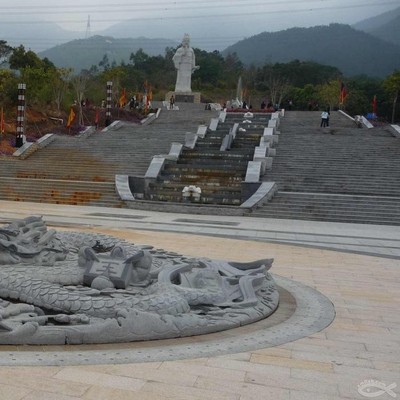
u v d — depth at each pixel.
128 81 87.56
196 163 31.11
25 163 32.84
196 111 53.06
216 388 4.78
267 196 24.67
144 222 20.05
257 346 6.16
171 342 6.15
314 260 13.29
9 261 8.38
